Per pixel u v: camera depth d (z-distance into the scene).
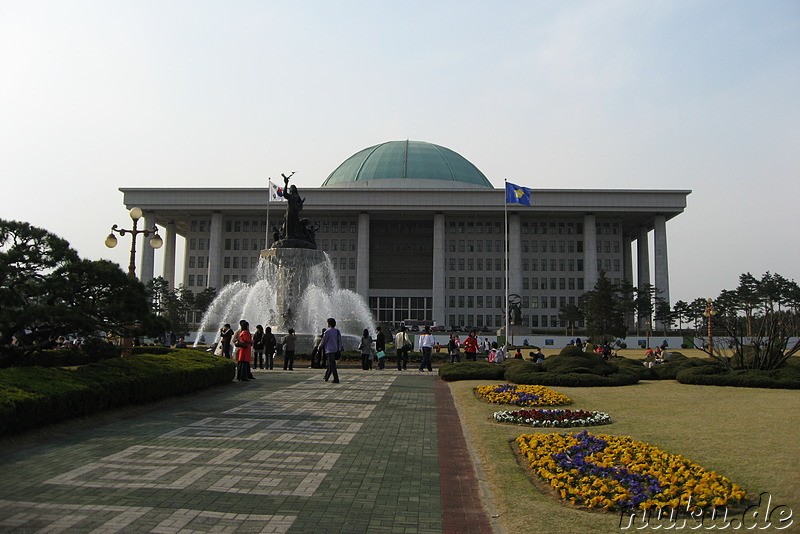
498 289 107.69
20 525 6.99
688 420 13.57
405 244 111.56
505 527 7.17
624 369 23.52
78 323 16.56
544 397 16.78
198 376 18.47
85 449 10.95
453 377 23.39
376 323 58.00
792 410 14.83
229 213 105.12
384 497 8.30
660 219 103.06
